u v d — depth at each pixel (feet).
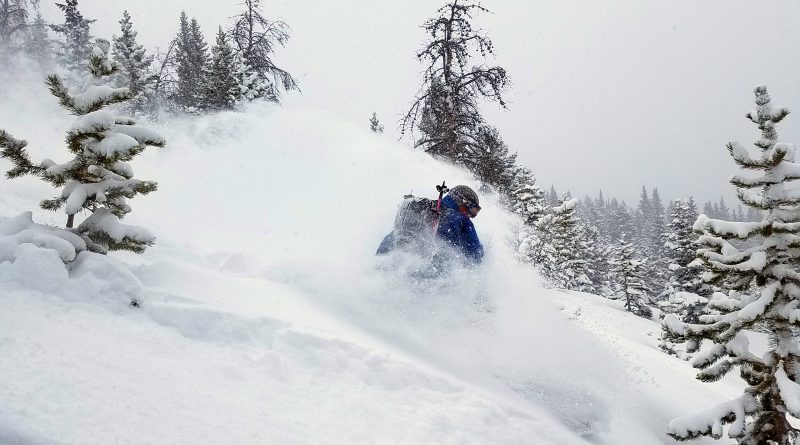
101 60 13.25
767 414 14.97
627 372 17.61
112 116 12.16
